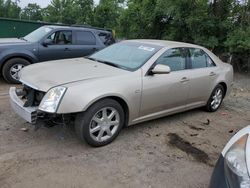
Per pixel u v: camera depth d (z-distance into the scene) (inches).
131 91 182.1
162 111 211.0
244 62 517.0
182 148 187.5
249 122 250.4
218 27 513.0
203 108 265.1
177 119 237.8
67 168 153.1
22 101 174.7
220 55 538.3
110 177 148.9
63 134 185.6
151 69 195.5
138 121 196.1
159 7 546.9
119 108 179.3
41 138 183.0
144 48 213.0
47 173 147.5
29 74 182.4
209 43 502.3
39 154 164.4
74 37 361.7
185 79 218.8
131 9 607.2
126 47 221.6
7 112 221.6
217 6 521.3
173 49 216.8
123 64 199.9
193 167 166.2
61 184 139.9
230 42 478.9
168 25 574.2
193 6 512.7
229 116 261.1
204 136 209.8
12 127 195.6
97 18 1183.6
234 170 99.7
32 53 324.8
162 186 146.3
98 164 159.5
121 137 193.9
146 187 144.0
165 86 202.8
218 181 104.7
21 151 166.1
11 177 142.2
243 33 475.2
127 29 630.5
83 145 177.9
